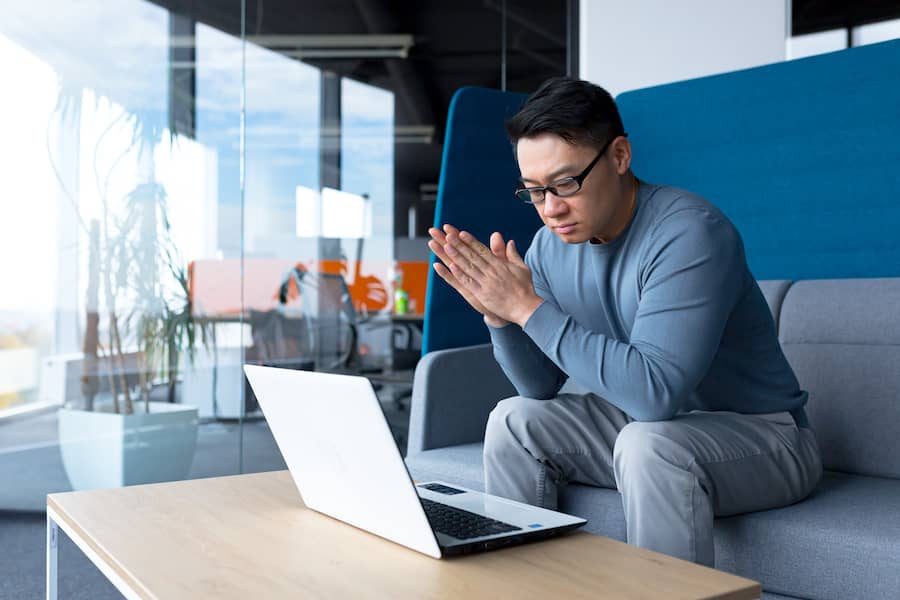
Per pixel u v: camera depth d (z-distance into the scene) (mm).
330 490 1373
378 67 4203
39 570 2850
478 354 2510
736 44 3479
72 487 3674
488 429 1798
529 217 3027
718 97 2859
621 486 1557
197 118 3863
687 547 1465
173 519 1390
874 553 1453
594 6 3750
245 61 3947
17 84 3621
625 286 1716
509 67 4461
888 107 2465
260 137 3965
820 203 2617
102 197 3727
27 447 3607
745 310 1709
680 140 2965
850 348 2113
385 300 4152
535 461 1769
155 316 3781
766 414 1740
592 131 1560
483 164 2906
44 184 3650
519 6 4512
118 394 3736
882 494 1780
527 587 1035
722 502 1585
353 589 1034
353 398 1198
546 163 1565
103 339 3721
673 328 1536
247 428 3902
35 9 3648
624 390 1503
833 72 2586
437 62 4320
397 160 4211
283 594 1016
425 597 1001
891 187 2457
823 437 2092
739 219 2818
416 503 1163
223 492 1600
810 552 1525
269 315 3947
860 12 3451
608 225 1699
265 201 3959
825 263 2607
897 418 1984
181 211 3836
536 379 1788
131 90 3771
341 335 4066
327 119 4090
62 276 3670
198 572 1104
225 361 3879
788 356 2215
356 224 4121
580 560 1148
